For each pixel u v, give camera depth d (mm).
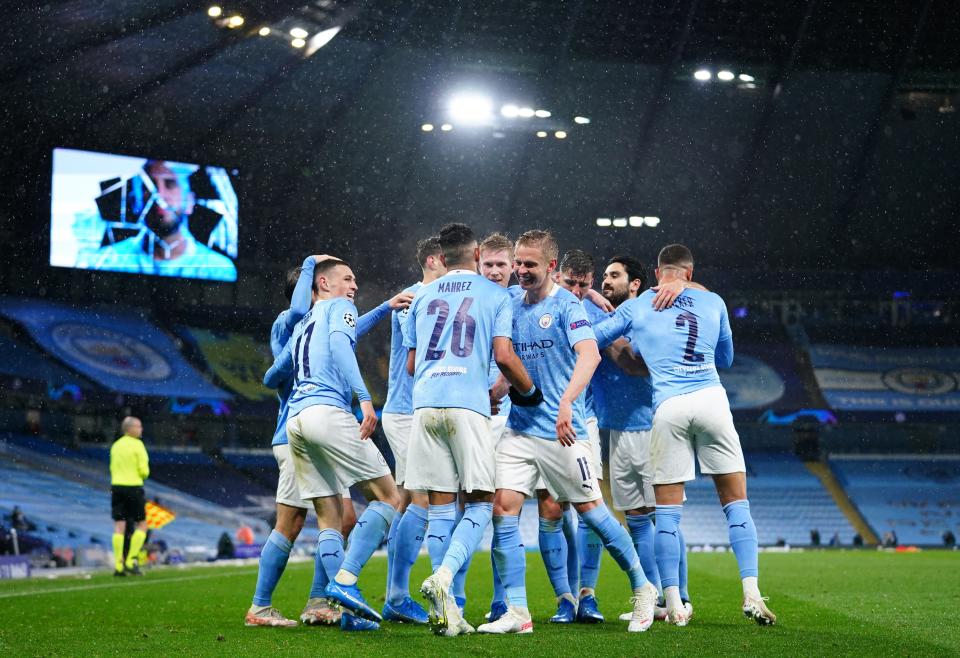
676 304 5496
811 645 4070
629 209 40031
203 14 28156
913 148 37656
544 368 5059
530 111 35062
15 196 33125
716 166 38188
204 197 34844
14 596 8148
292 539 5332
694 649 3883
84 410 32875
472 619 5777
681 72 34000
